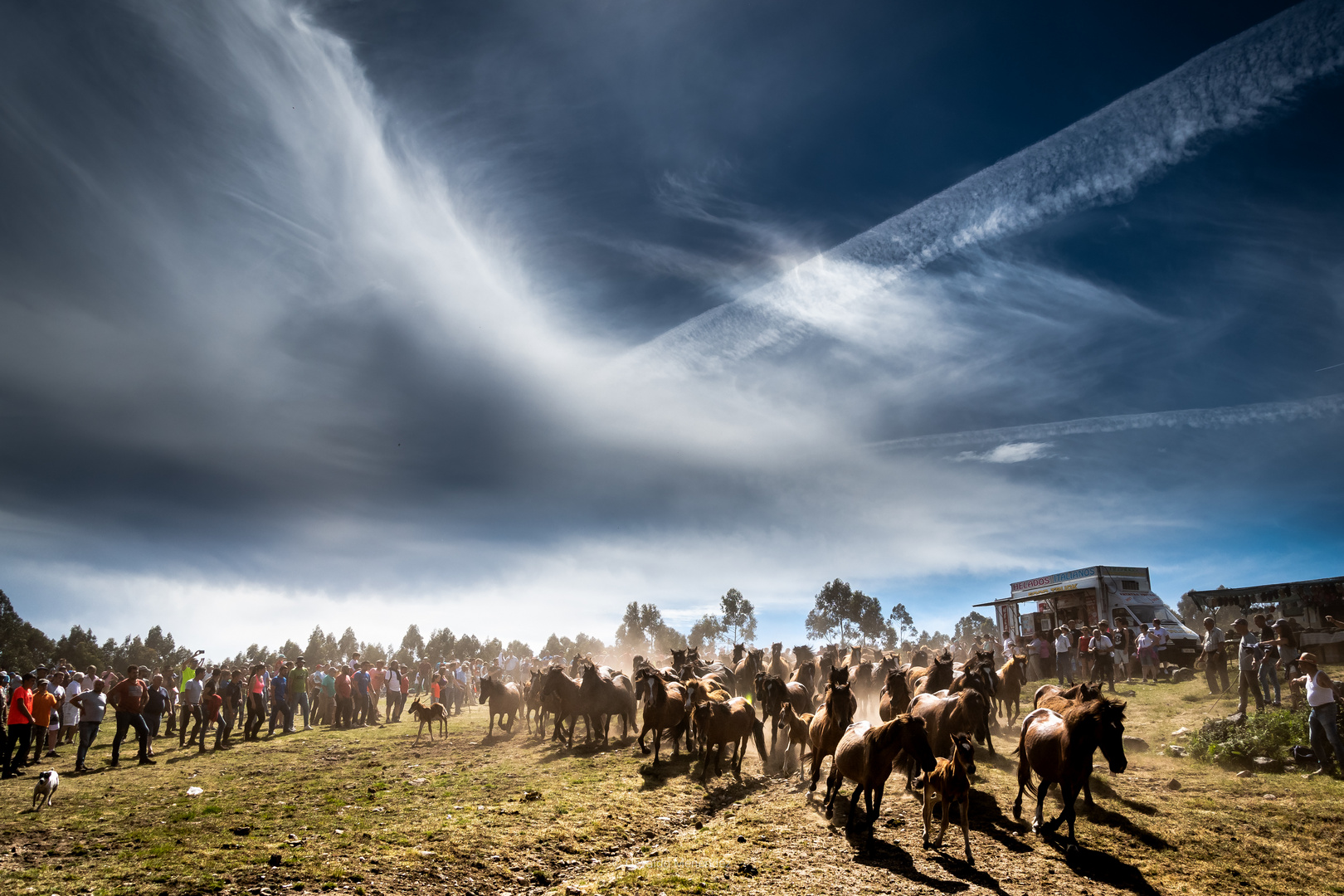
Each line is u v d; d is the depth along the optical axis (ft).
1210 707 59.57
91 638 365.61
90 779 48.96
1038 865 30.19
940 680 53.83
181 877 26.86
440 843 31.68
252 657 367.25
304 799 40.60
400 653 437.17
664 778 45.98
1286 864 30.07
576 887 27.86
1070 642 86.69
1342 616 77.61
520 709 74.64
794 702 53.83
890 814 37.24
